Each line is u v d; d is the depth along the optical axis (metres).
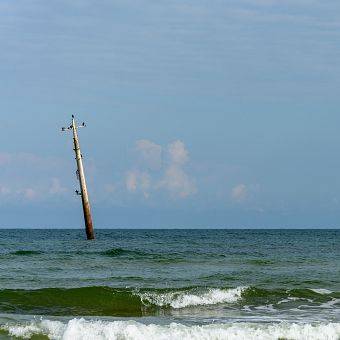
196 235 166.25
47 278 40.81
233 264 53.47
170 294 33.69
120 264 50.97
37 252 60.75
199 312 30.59
